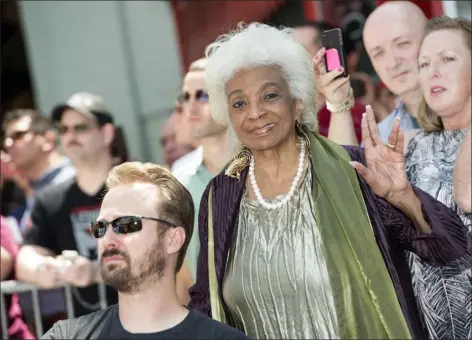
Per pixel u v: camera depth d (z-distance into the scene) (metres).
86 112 4.97
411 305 2.90
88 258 4.79
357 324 2.84
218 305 2.95
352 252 2.86
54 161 5.67
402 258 2.96
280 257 2.92
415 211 2.84
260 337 2.96
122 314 2.59
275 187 3.01
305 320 2.90
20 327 4.57
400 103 3.84
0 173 5.68
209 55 3.11
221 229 3.01
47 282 4.45
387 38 3.84
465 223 3.48
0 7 6.96
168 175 2.71
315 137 3.03
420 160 3.66
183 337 2.54
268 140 2.92
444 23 3.66
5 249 4.60
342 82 3.60
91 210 4.84
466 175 3.51
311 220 2.94
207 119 3.93
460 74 3.60
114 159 5.08
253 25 3.03
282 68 2.96
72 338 2.59
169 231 2.61
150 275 2.56
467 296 3.38
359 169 2.76
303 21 4.65
